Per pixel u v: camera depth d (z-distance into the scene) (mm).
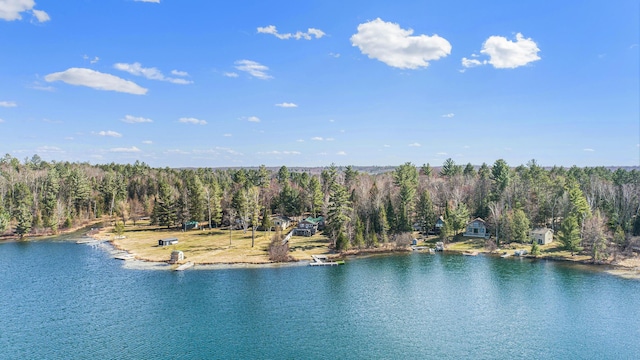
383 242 118188
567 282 80812
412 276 87812
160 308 68562
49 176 186250
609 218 114188
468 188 160875
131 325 61562
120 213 182000
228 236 137000
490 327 59969
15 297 74125
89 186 194750
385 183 171625
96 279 85625
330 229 117812
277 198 174250
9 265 98625
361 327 60719
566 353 51688
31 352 52969
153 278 86250
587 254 101312
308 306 69625
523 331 58406
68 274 89688
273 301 72125
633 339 55219
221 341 56156
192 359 51094
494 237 122500
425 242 123000
